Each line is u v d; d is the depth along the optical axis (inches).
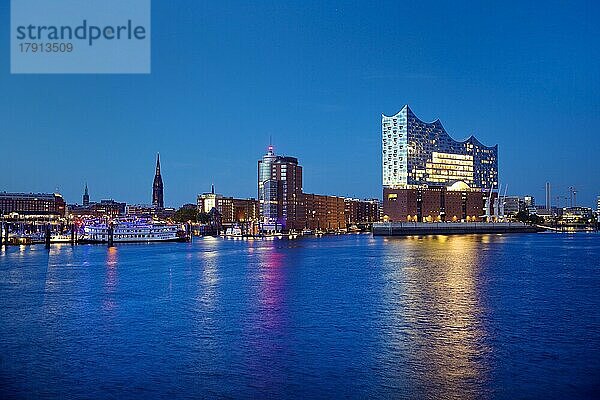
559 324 1776.6
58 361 1405.0
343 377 1250.6
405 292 2527.1
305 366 1334.9
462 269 3627.0
